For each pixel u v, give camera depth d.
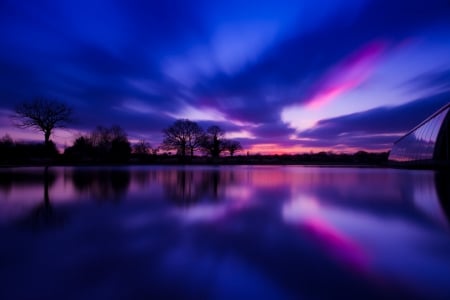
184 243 4.05
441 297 2.49
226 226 5.09
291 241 4.19
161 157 61.19
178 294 2.52
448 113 29.02
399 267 3.21
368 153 76.12
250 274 2.97
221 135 65.00
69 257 3.41
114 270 3.04
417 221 5.57
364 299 2.46
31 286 2.63
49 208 6.65
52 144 39.78
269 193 9.65
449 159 29.39
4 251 3.62
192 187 11.40
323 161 77.94
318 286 2.71
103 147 50.22
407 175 19.64
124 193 9.42
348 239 4.32
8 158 38.94
